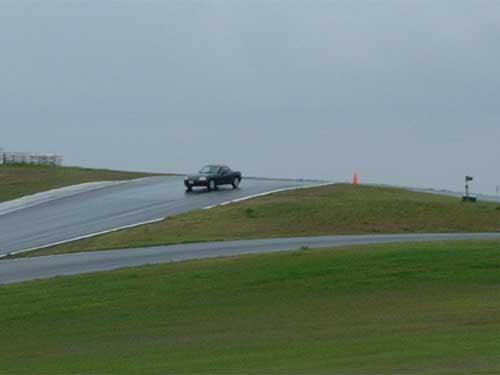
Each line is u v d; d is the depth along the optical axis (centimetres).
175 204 7881
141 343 2762
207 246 5284
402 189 9912
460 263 3741
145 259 4672
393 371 2023
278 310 3130
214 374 2158
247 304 3244
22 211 7700
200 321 3033
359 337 2580
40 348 2798
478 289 3338
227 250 4975
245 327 2895
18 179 9531
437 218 7238
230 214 7081
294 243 5353
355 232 6619
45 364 2536
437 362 2098
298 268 3719
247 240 5750
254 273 3675
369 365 2119
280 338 2672
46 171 10325
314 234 6431
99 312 3244
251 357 2388
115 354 2620
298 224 6750
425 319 2812
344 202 7662
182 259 4497
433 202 7875
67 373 2366
